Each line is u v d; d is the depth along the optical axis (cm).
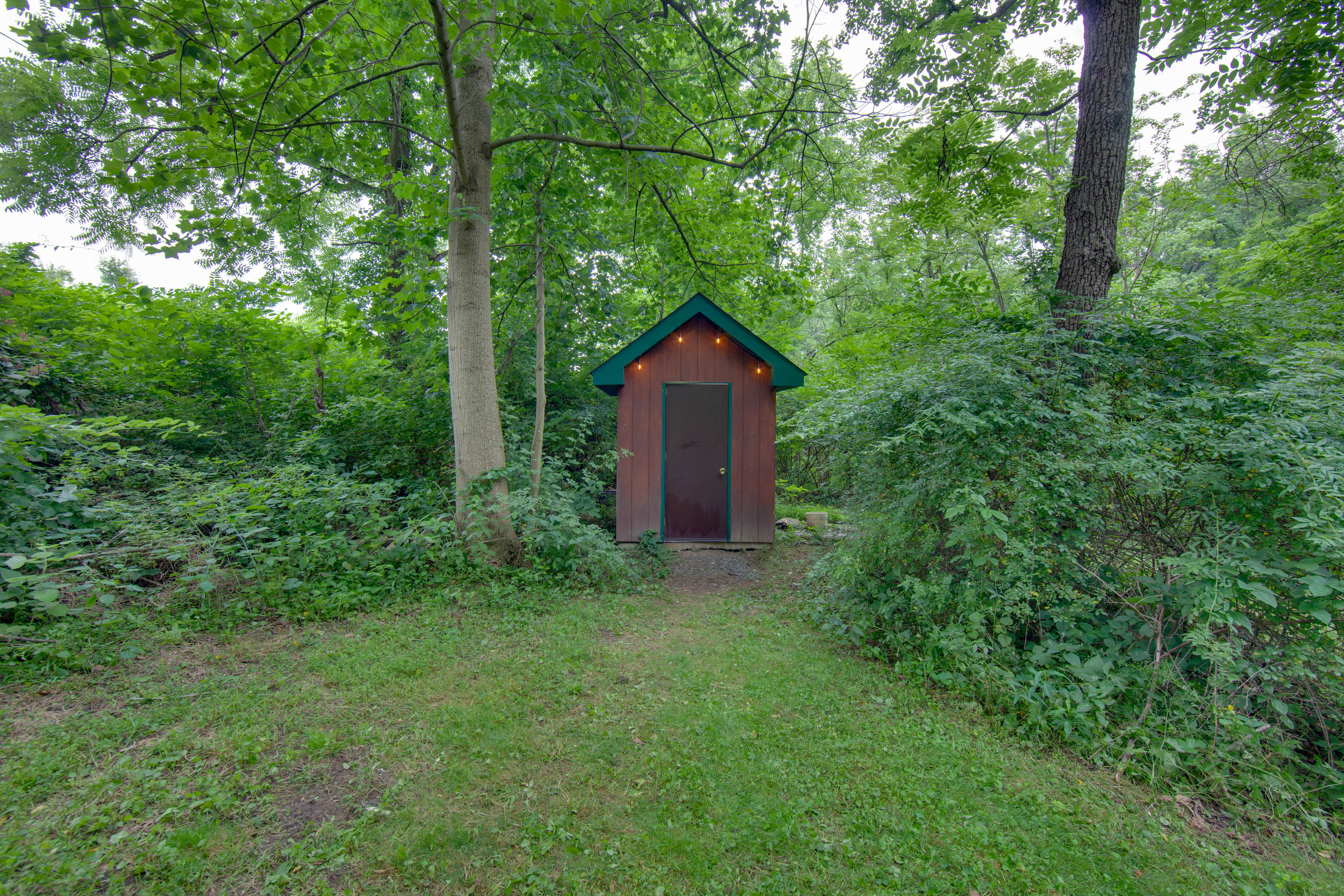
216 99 418
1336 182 668
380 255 1043
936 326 518
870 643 431
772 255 808
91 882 183
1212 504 344
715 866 212
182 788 235
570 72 522
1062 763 292
